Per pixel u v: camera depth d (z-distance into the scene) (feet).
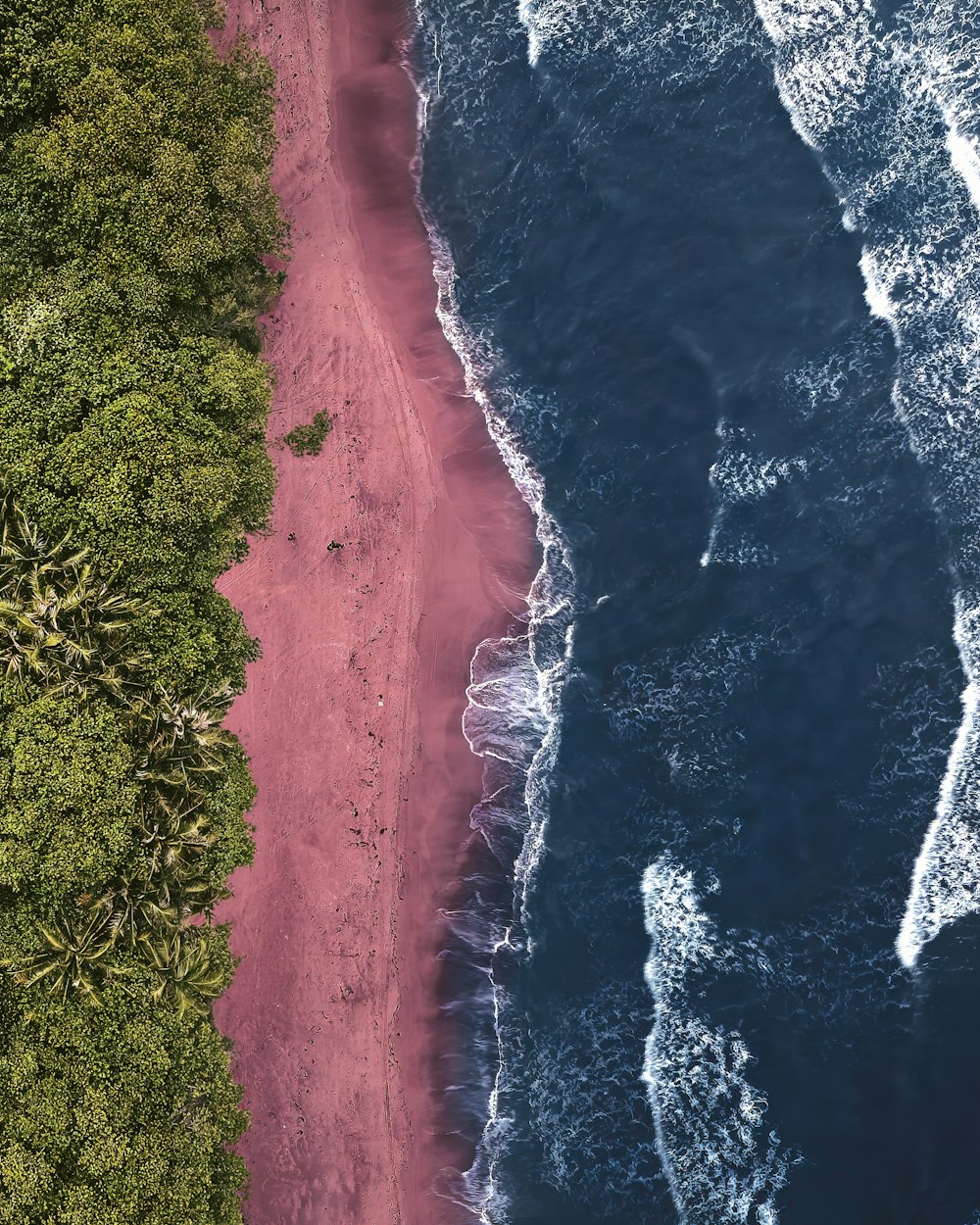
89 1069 52.85
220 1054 62.34
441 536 79.51
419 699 78.38
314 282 78.54
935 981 74.54
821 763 77.71
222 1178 62.23
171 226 59.06
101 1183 52.13
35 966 51.83
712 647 79.41
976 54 78.95
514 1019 76.95
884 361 80.07
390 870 77.20
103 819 52.16
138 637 57.11
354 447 78.38
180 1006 57.41
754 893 76.79
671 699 79.30
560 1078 76.18
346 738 77.15
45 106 57.77
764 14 80.28
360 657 77.61
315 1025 75.87
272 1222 74.79
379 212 80.33
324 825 76.64
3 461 54.49
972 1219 71.20
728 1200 73.56
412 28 80.43
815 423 80.43
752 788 78.02
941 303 79.56
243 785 64.49
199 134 61.11
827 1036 74.69
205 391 59.77
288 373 77.61
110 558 55.72
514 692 79.46
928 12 79.25
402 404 79.46
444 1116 76.02
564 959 77.51
